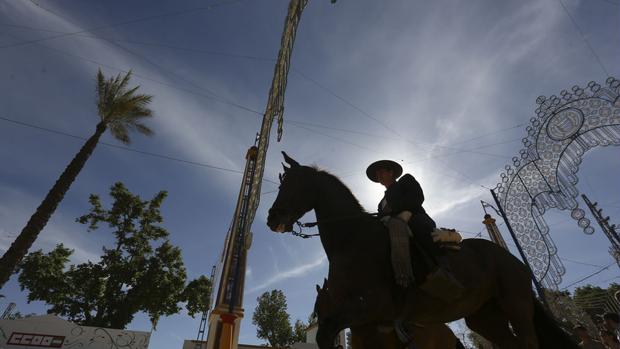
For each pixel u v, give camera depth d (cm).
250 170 1007
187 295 3014
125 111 1698
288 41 692
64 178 1441
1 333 1645
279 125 695
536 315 317
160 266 3028
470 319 339
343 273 241
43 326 1717
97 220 3069
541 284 1227
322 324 206
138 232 3133
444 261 250
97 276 2788
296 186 291
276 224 277
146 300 2814
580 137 1138
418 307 254
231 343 641
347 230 265
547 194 1226
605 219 1389
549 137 1216
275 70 805
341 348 212
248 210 862
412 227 259
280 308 5319
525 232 1283
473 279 275
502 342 318
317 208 295
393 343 285
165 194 3384
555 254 1206
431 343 443
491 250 318
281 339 4991
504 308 298
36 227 1332
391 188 299
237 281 752
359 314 212
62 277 2755
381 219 275
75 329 1755
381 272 241
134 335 1816
